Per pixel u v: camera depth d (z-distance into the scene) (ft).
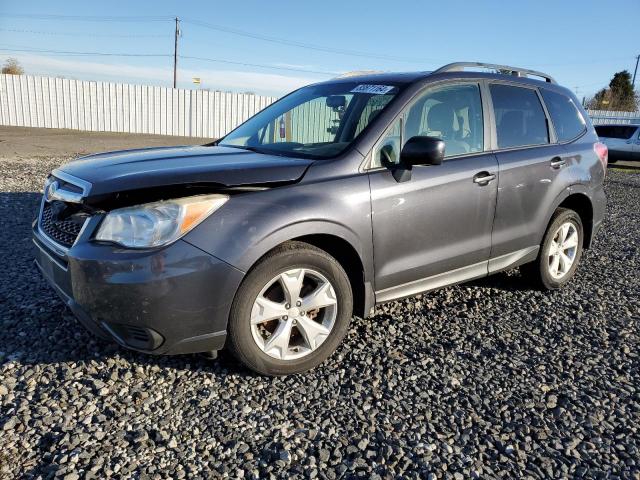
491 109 13.17
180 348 8.94
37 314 12.07
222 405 9.08
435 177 11.38
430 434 8.58
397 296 11.42
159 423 8.50
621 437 8.68
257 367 9.61
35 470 7.30
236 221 8.86
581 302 14.78
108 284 8.40
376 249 10.59
